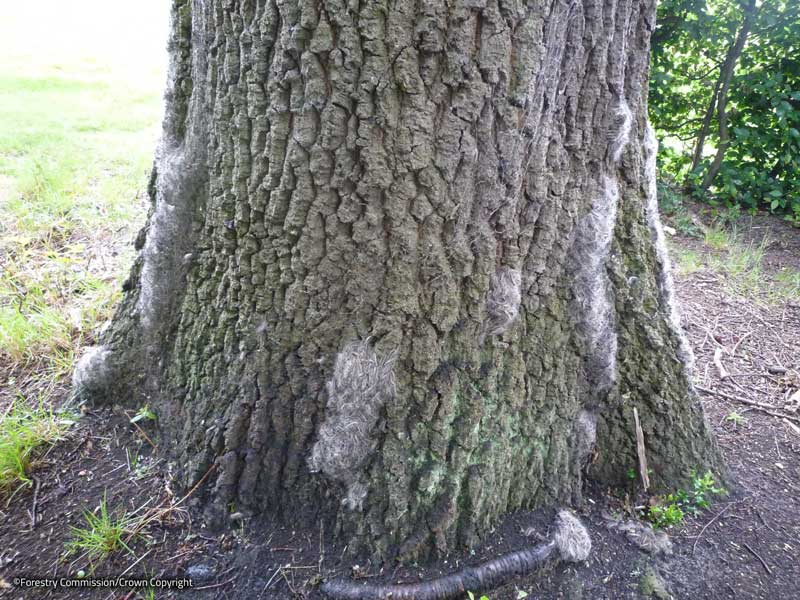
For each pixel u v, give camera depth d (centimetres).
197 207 171
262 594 158
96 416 206
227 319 170
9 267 314
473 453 169
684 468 204
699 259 460
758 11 514
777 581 180
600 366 187
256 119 147
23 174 427
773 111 552
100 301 282
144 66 911
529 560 167
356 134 139
